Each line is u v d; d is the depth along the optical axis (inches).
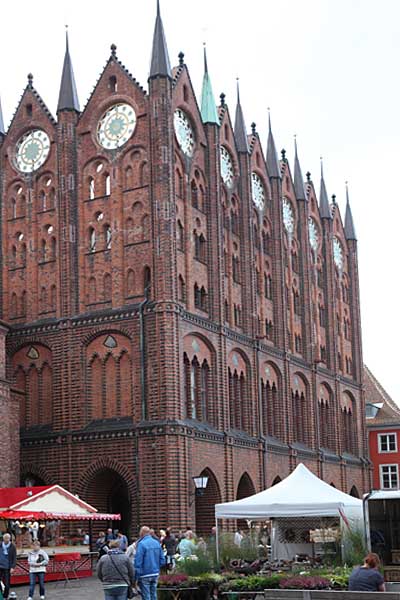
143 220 2373.3
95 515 1934.1
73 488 2309.3
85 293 2421.3
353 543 1362.0
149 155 2386.8
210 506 2400.3
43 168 2549.2
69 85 2544.3
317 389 3203.7
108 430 2281.0
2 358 2230.6
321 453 3134.8
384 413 4072.3
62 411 2369.6
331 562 1403.8
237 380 2642.7
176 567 1348.4
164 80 2402.8
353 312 3673.7
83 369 2372.0
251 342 2733.8
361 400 3639.3
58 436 2348.7
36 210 2541.8
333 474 3238.2
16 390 2225.6
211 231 2564.0
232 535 1547.7
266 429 2795.3
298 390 3075.8
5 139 2632.9
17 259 2551.7
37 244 2522.1
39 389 2438.5
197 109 2576.3
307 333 3179.1
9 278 2554.1
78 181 2491.4
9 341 2490.2
